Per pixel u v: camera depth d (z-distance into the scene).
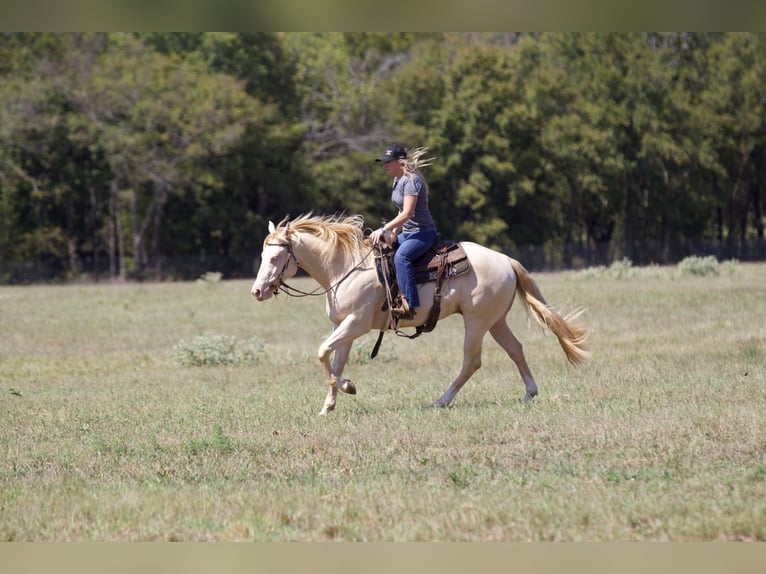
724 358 13.22
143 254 52.97
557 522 5.89
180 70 51.38
